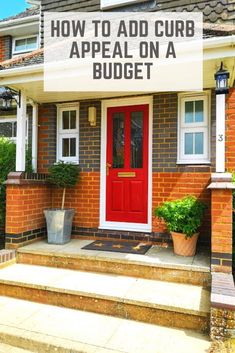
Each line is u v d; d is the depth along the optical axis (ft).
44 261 13.28
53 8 19.43
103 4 18.28
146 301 9.62
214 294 8.80
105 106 16.52
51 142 17.35
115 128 16.44
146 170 15.67
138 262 11.85
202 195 14.25
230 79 13.35
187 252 12.59
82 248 13.83
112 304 10.07
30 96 16.28
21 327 9.25
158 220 14.93
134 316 9.79
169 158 14.98
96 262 12.47
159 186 15.08
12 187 14.05
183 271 11.27
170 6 16.79
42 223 15.99
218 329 8.41
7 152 16.57
